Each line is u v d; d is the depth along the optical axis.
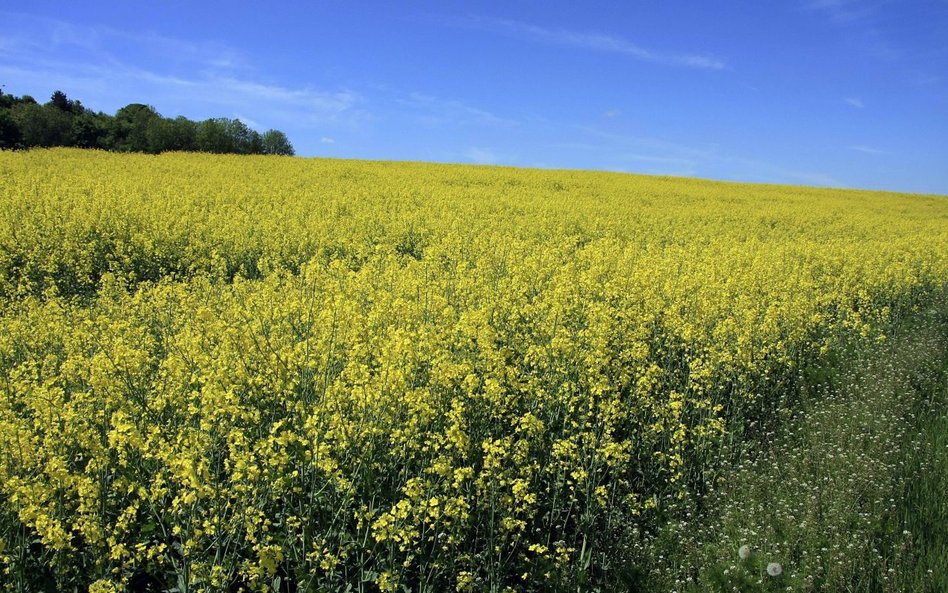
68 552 4.75
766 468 7.38
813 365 10.59
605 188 36.66
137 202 19.61
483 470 5.94
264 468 5.03
